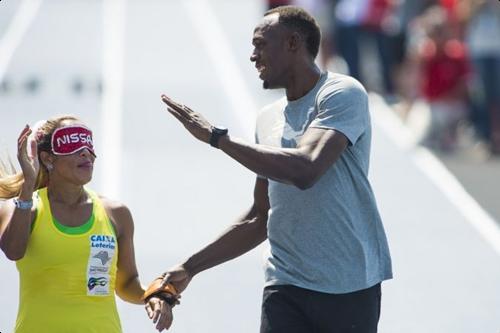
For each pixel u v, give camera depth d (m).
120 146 51.00
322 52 65.50
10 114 55.94
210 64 69.06
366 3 63.72
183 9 87.69
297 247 21.23
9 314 30.64
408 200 45.03
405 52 63.12
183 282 22.47
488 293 34.12
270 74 21.50
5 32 78.00
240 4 89.81
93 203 21.27
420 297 33.75
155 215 41.44
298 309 21.42
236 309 32.16
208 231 39.62
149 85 63.25
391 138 55.19
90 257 20.92
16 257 20.64
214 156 49.66
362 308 21.33
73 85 62.53
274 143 21.56
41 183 21.17
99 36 76.81
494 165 50.84
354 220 21.17
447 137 53.66
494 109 53.06
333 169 21.06
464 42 53.81
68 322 20.78
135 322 30.75
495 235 40.38
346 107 20.83
